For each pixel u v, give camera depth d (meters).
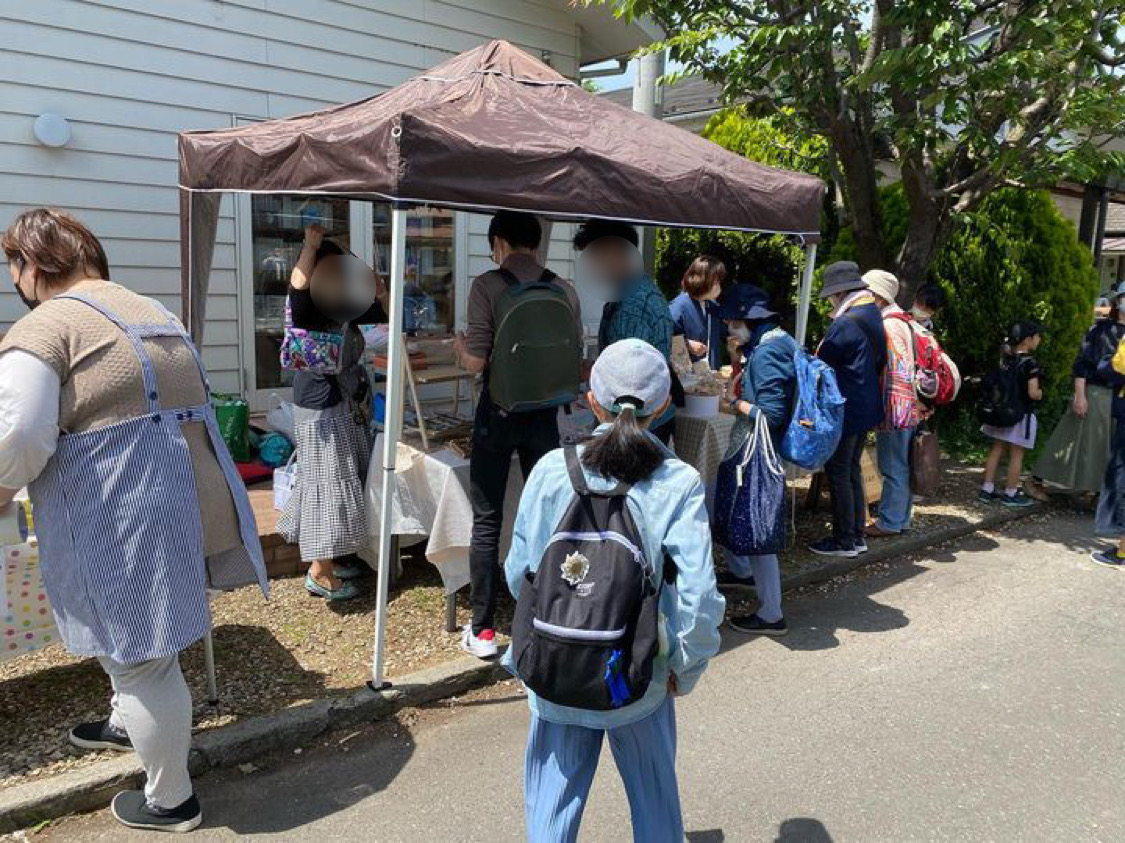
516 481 4.27
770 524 4.05
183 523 2.52
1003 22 5.70
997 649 4.20
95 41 5.70
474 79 3.99
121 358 2.42
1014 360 6.61
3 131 5.45
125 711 2.54
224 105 6.33
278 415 5.92
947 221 6.75
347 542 4.18
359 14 6.86
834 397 4.21
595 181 3.45
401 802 2.87
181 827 2.68
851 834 2.75
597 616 1.83
